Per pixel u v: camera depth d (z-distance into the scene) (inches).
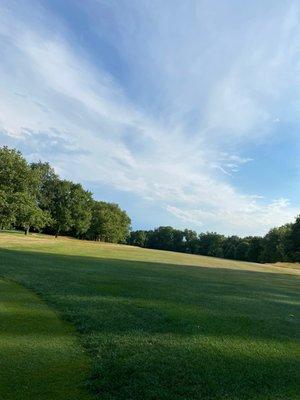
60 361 255.9
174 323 359.6
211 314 409.7
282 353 304.7
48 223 3102.9
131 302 434.6
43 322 337.4
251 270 1507.1
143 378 238.7
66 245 1955.0
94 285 536.1
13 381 223.1
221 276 975.0
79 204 3762.3
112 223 4675.2
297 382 252.7
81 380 231.6
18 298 421.1
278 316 443.8
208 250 6712.6
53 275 606.2
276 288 802.8
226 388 235.3
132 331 324.2
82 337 303.3
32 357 258.4
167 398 217.9
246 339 331.9
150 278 698.8
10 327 316.8
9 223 2313.0
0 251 1054.4
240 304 498.3
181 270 1039.6
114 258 1337.4
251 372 261.7
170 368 255.3
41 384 222.8
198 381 241.0
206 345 304.8
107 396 215.5
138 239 6983.3
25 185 2439.7
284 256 4003.4
